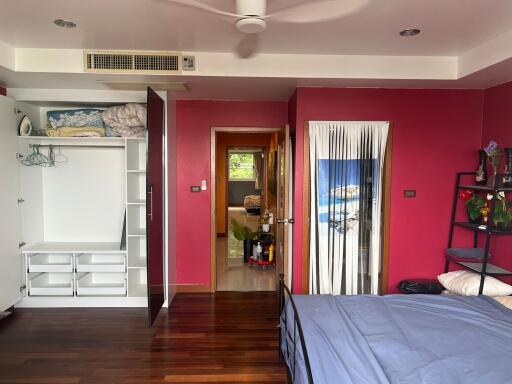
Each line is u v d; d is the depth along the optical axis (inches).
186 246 176.2
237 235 229.8
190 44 119.0
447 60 130.9
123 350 119.3
